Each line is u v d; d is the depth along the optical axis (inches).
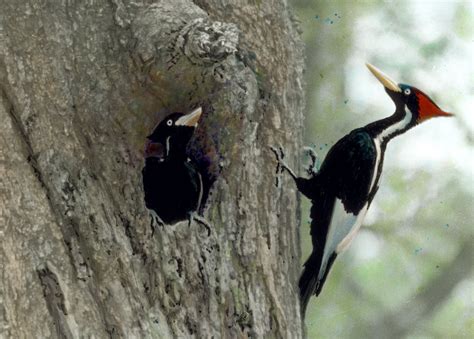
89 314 356.2
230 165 405.7
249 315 395.5
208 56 370.9
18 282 347.3
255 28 431.5
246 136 407.2
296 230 444.8
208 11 425.1
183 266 385.1
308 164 479.5
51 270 354.9
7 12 376.5
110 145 383.6
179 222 388.5
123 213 380.5
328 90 788.0
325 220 454.6
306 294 440.8
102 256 366.6
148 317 370.0
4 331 340.2
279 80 434.6
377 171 466.0
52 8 384.2
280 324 404.5
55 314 351.3
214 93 389.4
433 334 824.3
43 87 375.6
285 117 436.5
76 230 366.0
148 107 386.3
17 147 363.3
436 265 829.2
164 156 383.9
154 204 385.1
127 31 387.5
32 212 357.1
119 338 359.6
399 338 828.0
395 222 817.5
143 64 380.8
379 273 827.4
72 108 379.9
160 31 379.6
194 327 379.9
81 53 384.8
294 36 458.3
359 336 815.7
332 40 797.2
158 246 382.9
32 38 378.0
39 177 366.0
